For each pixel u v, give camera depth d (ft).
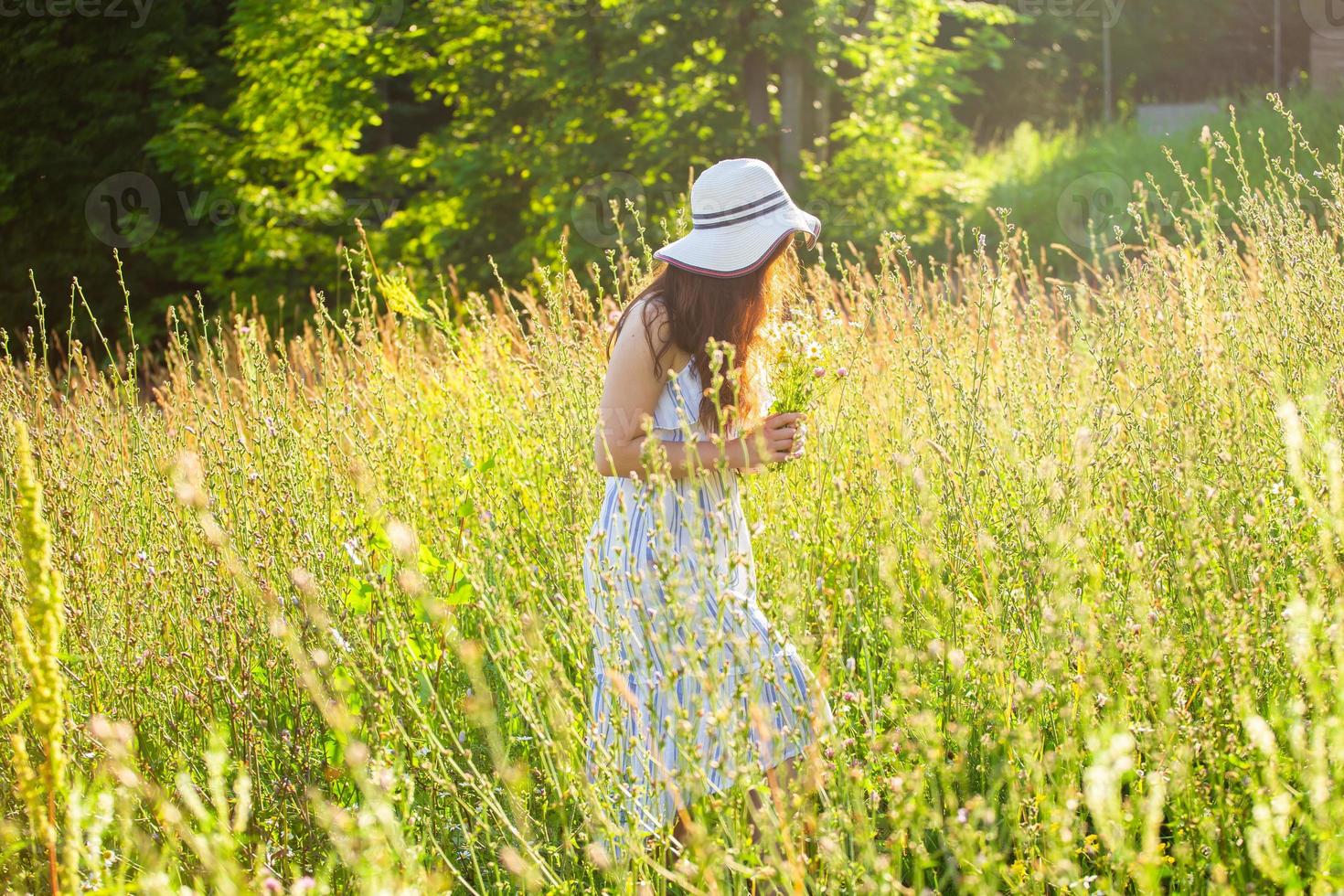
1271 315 11.17
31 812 6.10
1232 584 7.59
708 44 40.52
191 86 50.26
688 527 7.36
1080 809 7.50
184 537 10.12
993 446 10.12
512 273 41.55
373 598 9.44
